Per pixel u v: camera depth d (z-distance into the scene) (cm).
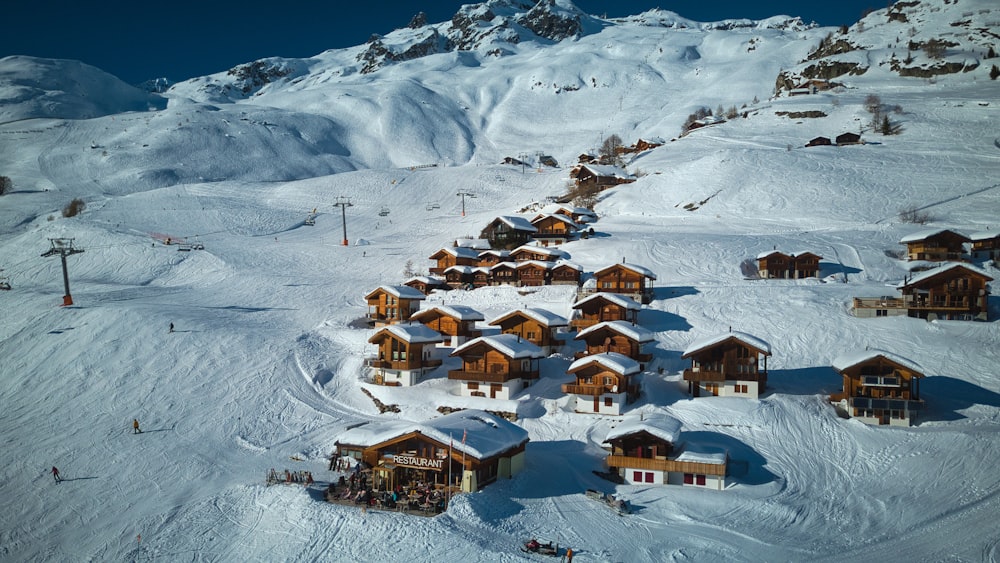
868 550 3328
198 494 4081
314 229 12281
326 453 4609
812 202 10038
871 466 4094
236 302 7819
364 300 7831
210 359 5997
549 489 4022
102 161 19938
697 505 3791
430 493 3812
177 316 6838
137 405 5303
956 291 5722
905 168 10806
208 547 3559
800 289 6631
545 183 14650
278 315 7300
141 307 7056
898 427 4447
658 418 4312
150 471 4403
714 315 6266
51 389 5562
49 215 13388
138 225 11894
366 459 4119
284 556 3412
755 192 10612
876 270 7200
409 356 5500
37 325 6688
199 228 11969
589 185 12756
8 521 3916
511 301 7269
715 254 8000
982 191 9644
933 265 7081
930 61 17875
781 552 3322
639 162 14275
